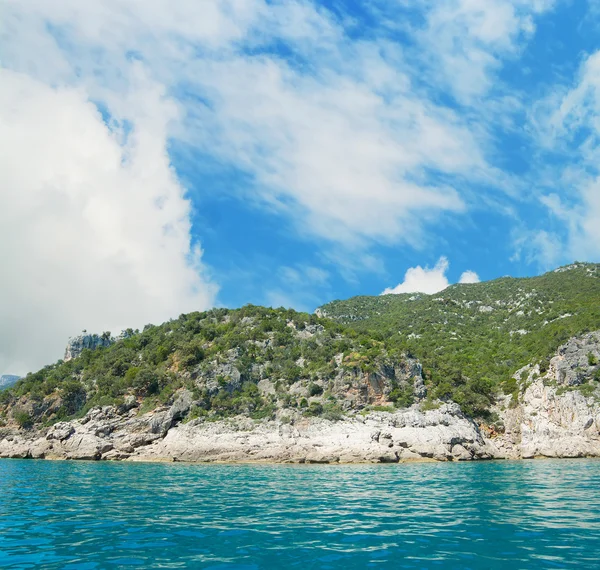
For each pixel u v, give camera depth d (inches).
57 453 2736.2
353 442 2426.2
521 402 3316.9
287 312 4205.2
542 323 4729.3
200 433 2647.6
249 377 3228.3
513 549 583.5
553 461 2495.1
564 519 774.5
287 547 598.2
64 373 3668.8
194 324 3993.6
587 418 2847.0
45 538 653.3
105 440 2728.8
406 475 1636.3
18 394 3481.8
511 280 7450.8
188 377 3174.2
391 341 3909.9
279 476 1619.1
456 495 1083.3
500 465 2155.5
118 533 681.6
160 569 508.7
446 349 4847.4
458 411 2864.2
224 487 1279.5
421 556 555.5
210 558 550.6
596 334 3240.7
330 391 2930.6
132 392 3100.4
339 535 663.8
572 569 501.0
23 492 1169.4
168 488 1257.4
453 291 7578.7
